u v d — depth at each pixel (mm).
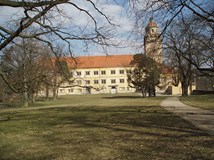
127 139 14891
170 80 90250
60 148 13625
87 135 16750
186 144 13148
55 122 24422
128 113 29656
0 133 18625
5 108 50688
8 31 9758
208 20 14930
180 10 14648
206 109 31094
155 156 11297
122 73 135625
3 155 12828
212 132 16109
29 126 22266
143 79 73500
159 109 33312
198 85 99625
